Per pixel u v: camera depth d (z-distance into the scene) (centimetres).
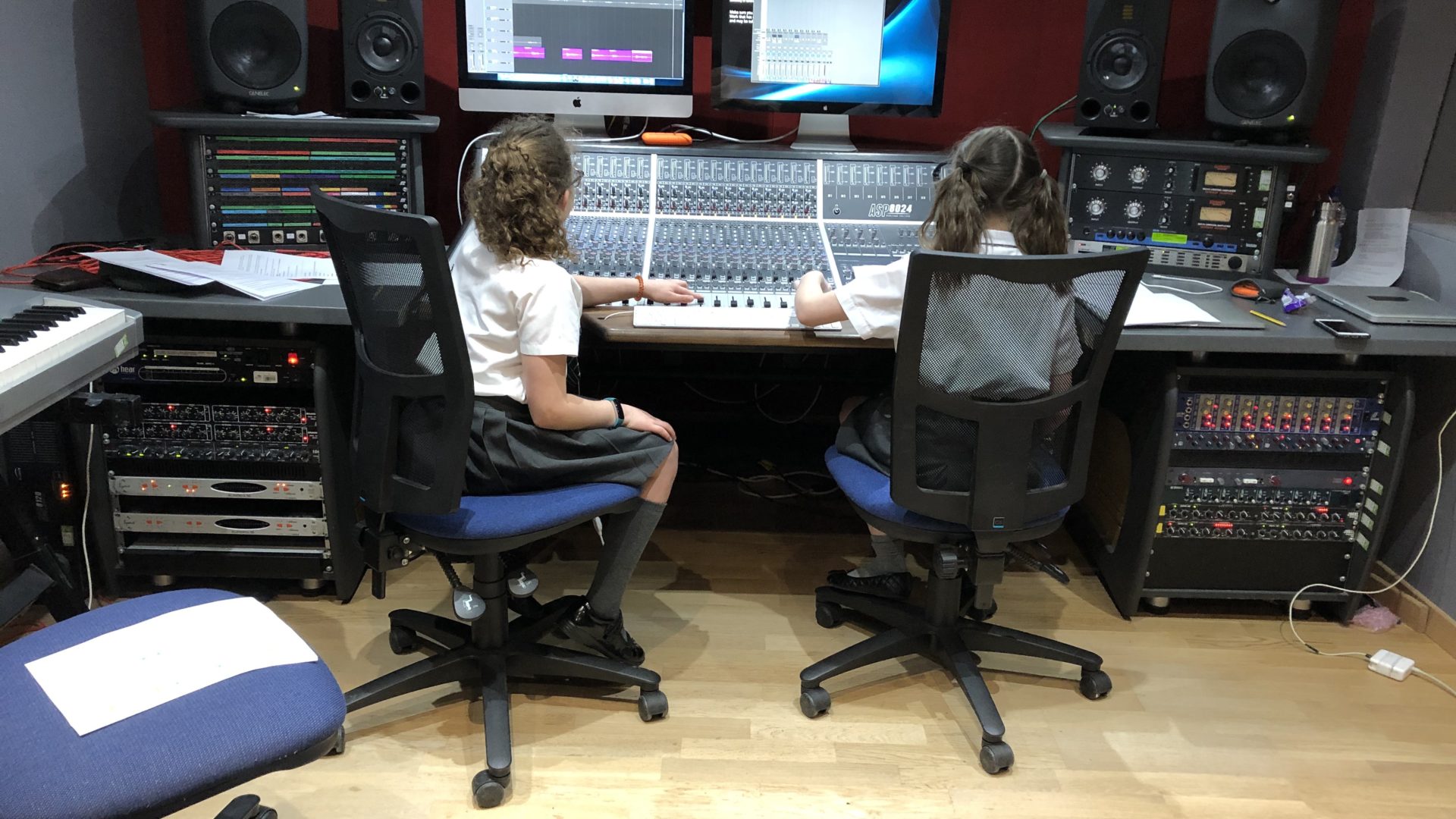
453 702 226
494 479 201
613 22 267
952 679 239
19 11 238
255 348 235
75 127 260
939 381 192
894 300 203
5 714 132
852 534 301
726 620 258
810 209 263
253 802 182
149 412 240
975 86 303
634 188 262
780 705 229
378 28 251
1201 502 256
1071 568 288
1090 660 233
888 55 271
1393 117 277
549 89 271
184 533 250
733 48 269
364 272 184
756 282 239
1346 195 295
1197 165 258
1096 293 190
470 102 272
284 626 154
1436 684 245
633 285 226
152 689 137
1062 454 210
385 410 189
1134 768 214
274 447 243
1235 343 223
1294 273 273
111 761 126
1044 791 207
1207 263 264
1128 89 258
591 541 291
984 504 199
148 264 225
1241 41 248
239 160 251
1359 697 240
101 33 269
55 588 230
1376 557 264
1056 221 200
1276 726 229
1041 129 275
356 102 255
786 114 304
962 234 197
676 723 222
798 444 339
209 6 241
